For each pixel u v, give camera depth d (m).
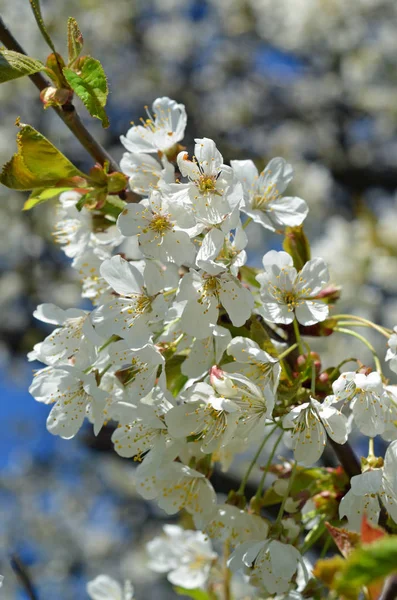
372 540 0.52
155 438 0.61
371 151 2.00
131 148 0.65
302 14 1.99
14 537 1.92
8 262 1.78
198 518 0.62
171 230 0.60
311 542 0.63
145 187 0.64
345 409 0.69
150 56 2.09
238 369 0.60
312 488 0.63
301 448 0.60
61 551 1.91
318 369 0.61
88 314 0.62
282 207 0.64
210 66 2.16
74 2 1.88
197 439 0.60
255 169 0.65
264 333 0.61
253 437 0.59
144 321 0.60
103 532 1.94
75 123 0.64
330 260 1.37
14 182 0.61
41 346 0.62
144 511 1.88
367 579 0.47
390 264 1.36
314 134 2.02
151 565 0.71
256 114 2.05
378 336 1.36
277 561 0.60
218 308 0.61
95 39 2.01
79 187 0.62
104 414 0.62
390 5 1.99
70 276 1.77
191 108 2.01
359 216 1.42
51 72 0.62
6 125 1.84
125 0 2.06
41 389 0.62
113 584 0.71
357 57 2.01
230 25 2.13
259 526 0.62
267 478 1.19
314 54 2.13
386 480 0.59
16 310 1.75
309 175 1.73
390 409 0.60
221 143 1.94
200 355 0.61
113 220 0.66
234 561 0.60
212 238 0.59
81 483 1.97
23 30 1.73
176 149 0.65
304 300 0.61
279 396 0.60
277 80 2.14
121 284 0.61
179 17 2.26
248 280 0.64
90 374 0.61
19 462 2.01
